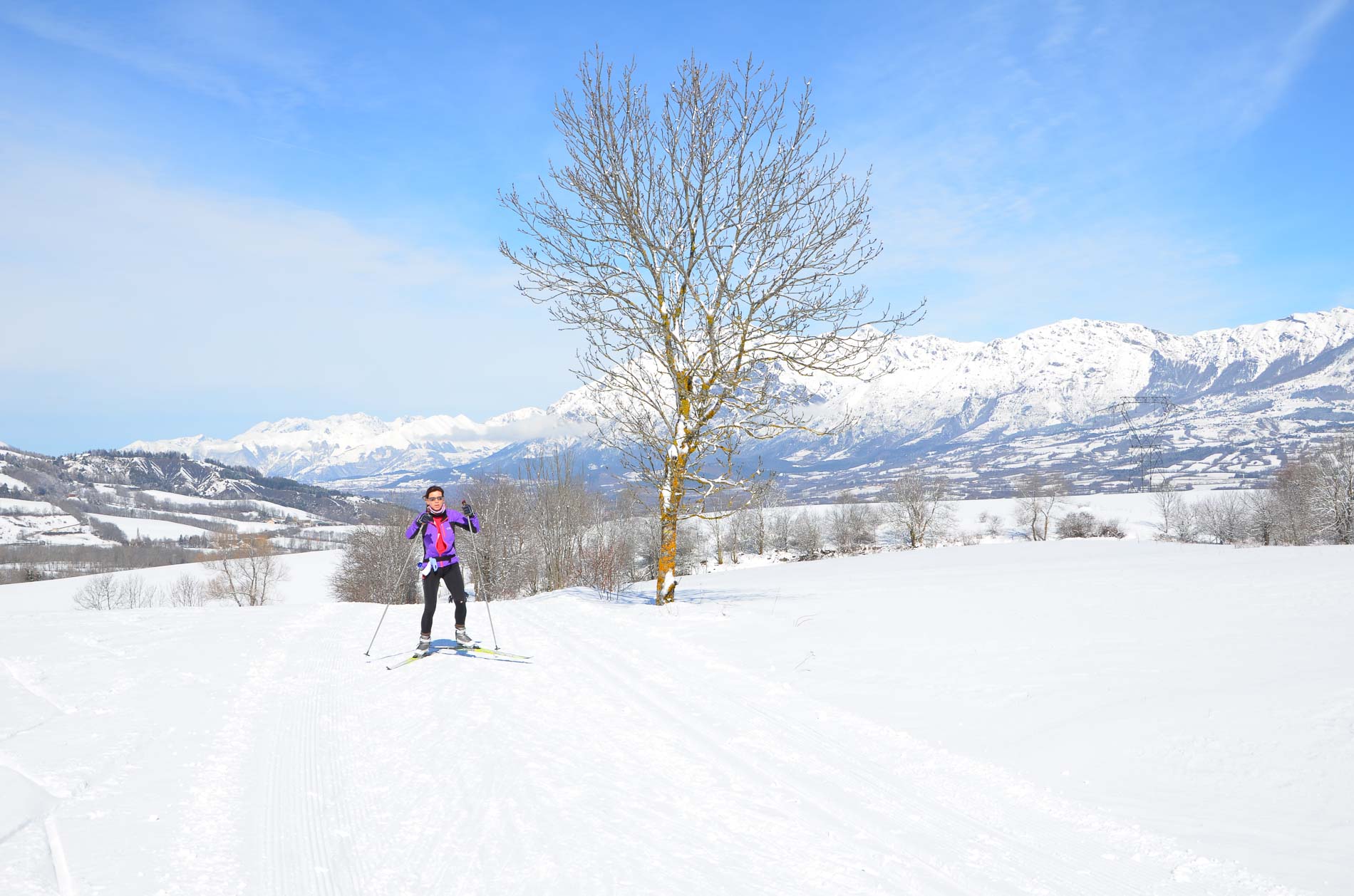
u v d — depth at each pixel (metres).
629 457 13.96
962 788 5.00
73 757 5.28
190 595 64.12
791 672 8.20
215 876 3.62
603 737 6.09
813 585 18.62
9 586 69.00
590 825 4.34
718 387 13.55
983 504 116.12
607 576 22.88
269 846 4.04
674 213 13.41
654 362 13.88
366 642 10.78
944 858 4.00
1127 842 4.16
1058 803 4.70
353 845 4.10
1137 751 5.35
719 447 13.51
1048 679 7.24
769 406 13.09
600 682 7.97
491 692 7.57
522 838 4.16
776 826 4.40
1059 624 10.09
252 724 6.48
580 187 13.56
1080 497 106.12
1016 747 5.64
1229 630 8.95
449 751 5.74
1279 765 4.86
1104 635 9.11
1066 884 3.71
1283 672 6.77
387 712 7.02
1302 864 3.75
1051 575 17.44
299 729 6.41
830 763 5.51
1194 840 4.11
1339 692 5.93
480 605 15.21
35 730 5.94
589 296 13.57
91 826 4.13
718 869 3.81
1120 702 6.32
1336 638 8.09
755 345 13.45
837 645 9.39
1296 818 4.24
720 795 4.88
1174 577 14.95
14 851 3.68
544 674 8.39
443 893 3.54
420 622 12.83
